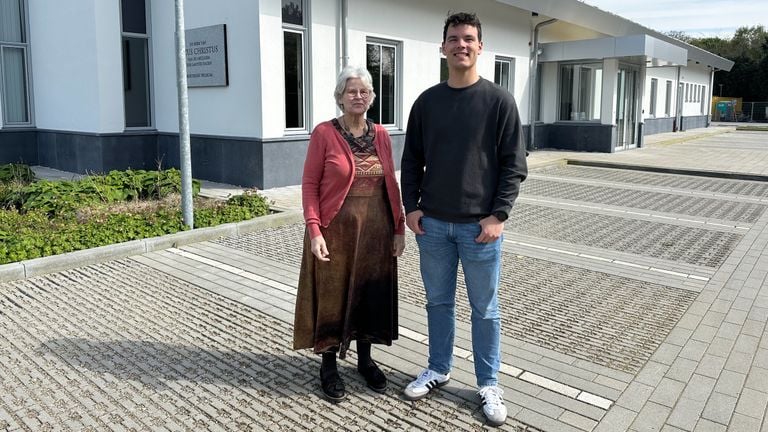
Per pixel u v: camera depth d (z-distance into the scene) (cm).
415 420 321
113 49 1135
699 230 795
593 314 479
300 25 1045
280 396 345
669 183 1257
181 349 405
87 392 347
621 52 1639
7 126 1305
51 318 456
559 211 923
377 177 339
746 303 507
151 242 642
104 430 309
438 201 320
